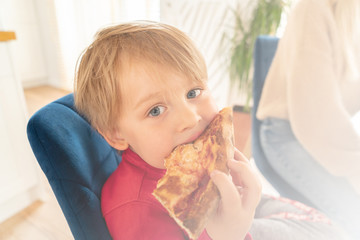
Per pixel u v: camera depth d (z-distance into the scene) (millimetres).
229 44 2074
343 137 569
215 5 1993
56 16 2885
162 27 402
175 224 383
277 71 722
